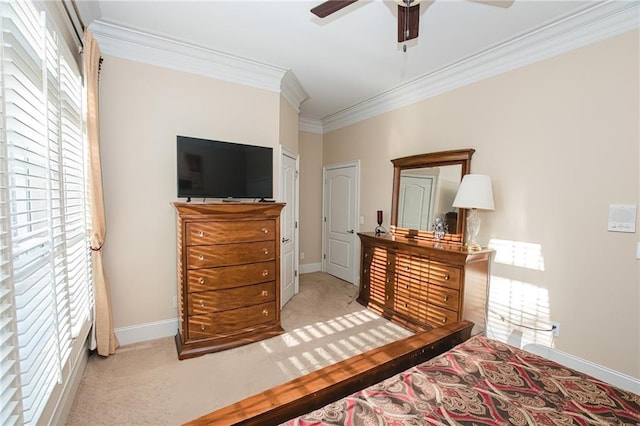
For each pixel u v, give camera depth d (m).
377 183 4.15
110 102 2.45
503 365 1.26
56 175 1.56
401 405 1.00
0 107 0.96
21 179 1.33
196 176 2.47
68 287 1.65
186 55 2.70
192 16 2.21
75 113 1.99
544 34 2.35
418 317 2.96
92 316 2.31
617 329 2.07
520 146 2.58
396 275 3.21
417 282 2.97
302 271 5.19
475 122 2.93
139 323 2.63
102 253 2.44
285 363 2.33
